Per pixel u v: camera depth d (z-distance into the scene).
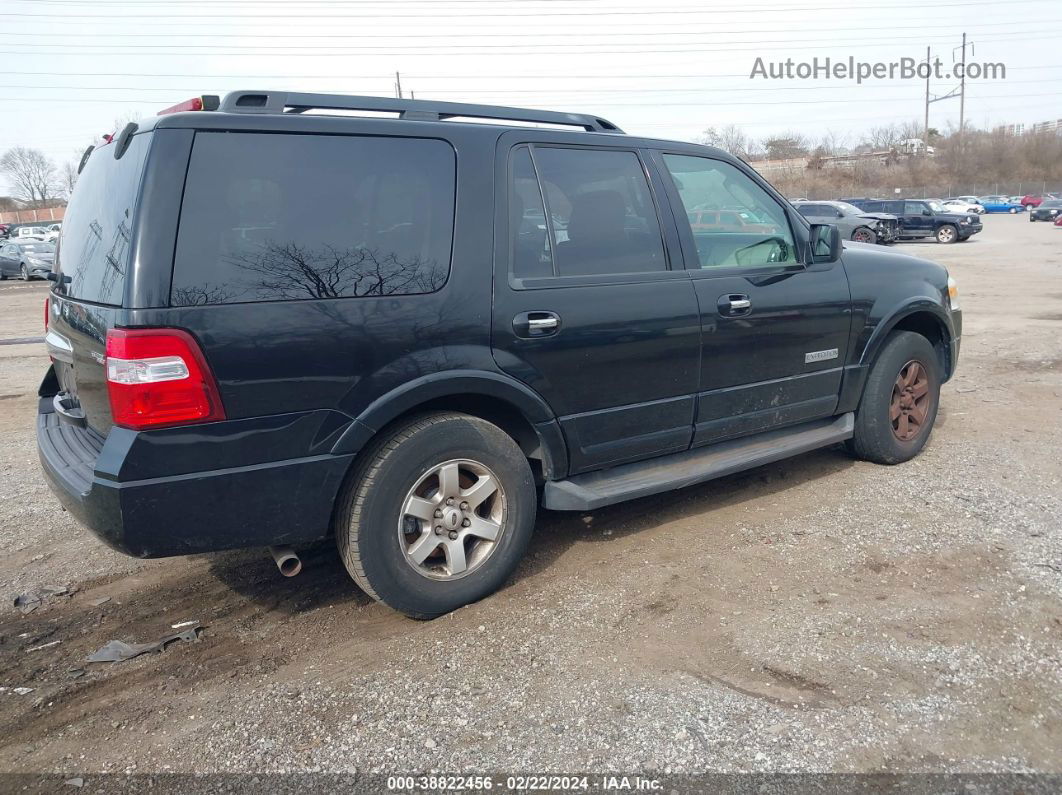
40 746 2.56
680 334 3.76
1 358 10.05
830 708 2.59
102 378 2.74
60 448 3.19
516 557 3.44
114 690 2.86
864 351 4.61
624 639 3.05
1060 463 4.88
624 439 3.73
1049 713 2.55
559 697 2.70
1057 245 24.67
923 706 2.59
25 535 4.29
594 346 3.49
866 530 3.94
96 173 3.24
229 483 2.76
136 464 2.62
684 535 4.00
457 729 2.56
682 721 2.55
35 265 23.84
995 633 2.99
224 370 2.70
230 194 2.75
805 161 71.31
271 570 3.82
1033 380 7.24
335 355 2.88
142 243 2.61
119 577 3.78
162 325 2.60
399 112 3.22
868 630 3.04
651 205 3.80
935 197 63.31
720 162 4.16
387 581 3.10
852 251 4.79
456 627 3.20
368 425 2.97
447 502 3.23
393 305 2.99
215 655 3.07
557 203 3.49
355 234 2.96
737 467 4.03
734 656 2.90
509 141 3.39
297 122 2.92
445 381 3.10
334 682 2.85
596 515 4.32
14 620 3.39
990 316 11.30
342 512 3.07
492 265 3.23
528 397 3.33
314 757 2.46
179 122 2.72
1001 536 3.82
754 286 4.06
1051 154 70.38
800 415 4.41
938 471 4.79
